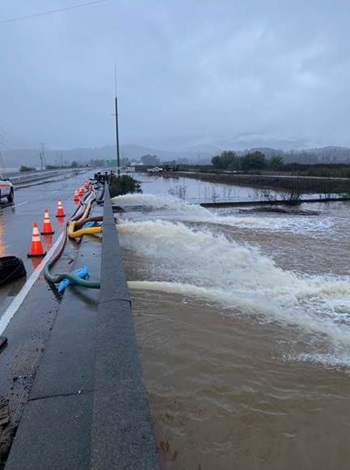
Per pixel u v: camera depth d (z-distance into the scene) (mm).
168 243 11398
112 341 3277
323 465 3654
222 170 82500
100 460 2057
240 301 7285
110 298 4199
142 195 27266
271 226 17062
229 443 3855
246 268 9555
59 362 3900
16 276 6992
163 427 4012
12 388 3592
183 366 5043
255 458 3699
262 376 4891
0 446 2836
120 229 12250
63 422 2992
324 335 6082
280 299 7668
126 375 2791
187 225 16969
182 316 6488
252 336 5914
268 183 43781
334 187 32031
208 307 6914
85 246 9586
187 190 39250
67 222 13961
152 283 7953
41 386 3480
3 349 4348
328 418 4203
